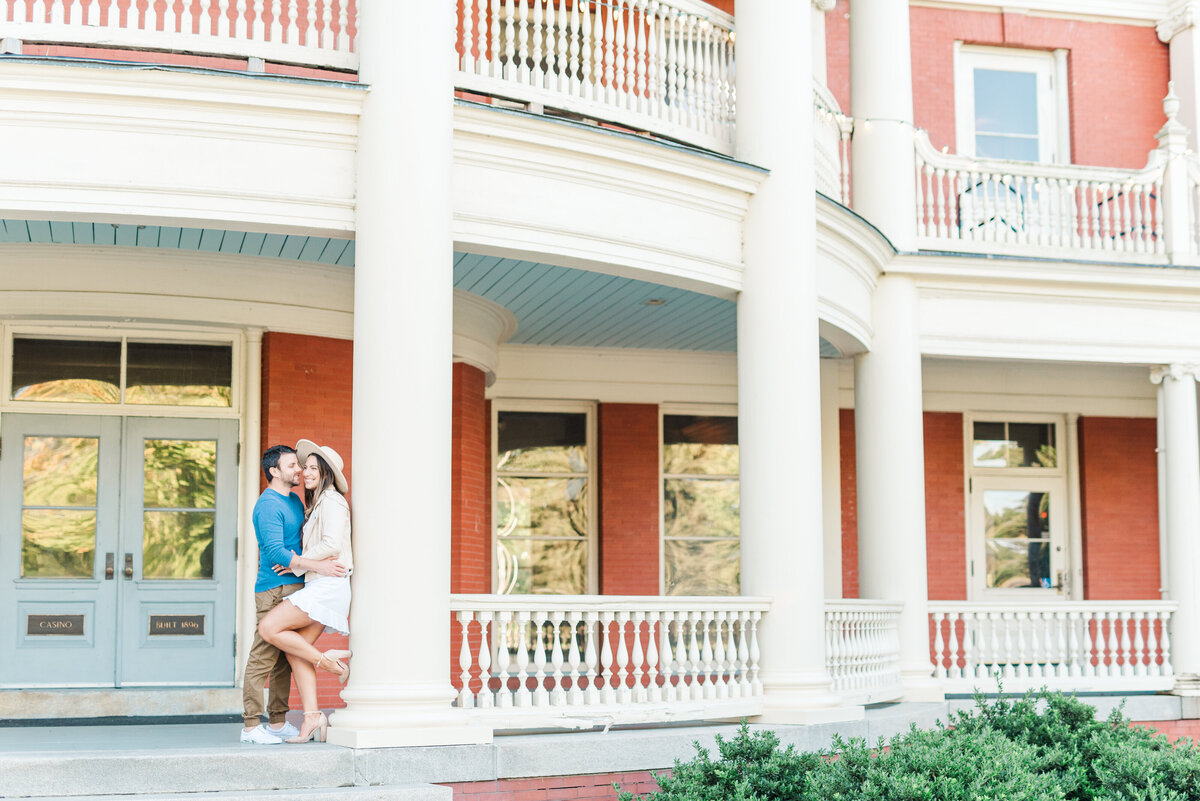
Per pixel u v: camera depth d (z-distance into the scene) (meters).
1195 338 13.21
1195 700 12.45
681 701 8.71
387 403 7.62
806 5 10.08
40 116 7.57
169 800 6.53
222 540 10.55
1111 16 16.44
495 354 12.61
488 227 8.45
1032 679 12.37
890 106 12.66
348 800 6.73
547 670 8.30
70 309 10.00
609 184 9.02
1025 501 15.80
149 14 7.95
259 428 10.61
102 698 9.93
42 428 10.31
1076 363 14.16
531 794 7.59
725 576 14.51
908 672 11.78
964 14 16.20
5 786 6.50
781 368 9.59
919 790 6.78
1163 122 16.47
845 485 14.73
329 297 10.82
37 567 10.20
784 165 9.80
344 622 7.45
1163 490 13.21
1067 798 7.93
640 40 9.73
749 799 7.12
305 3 10.49
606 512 14.04
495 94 8.82
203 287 10.28
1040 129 16.47
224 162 7.80
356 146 8.02
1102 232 15.16
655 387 14.30
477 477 12.09
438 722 7.38
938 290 12.59
